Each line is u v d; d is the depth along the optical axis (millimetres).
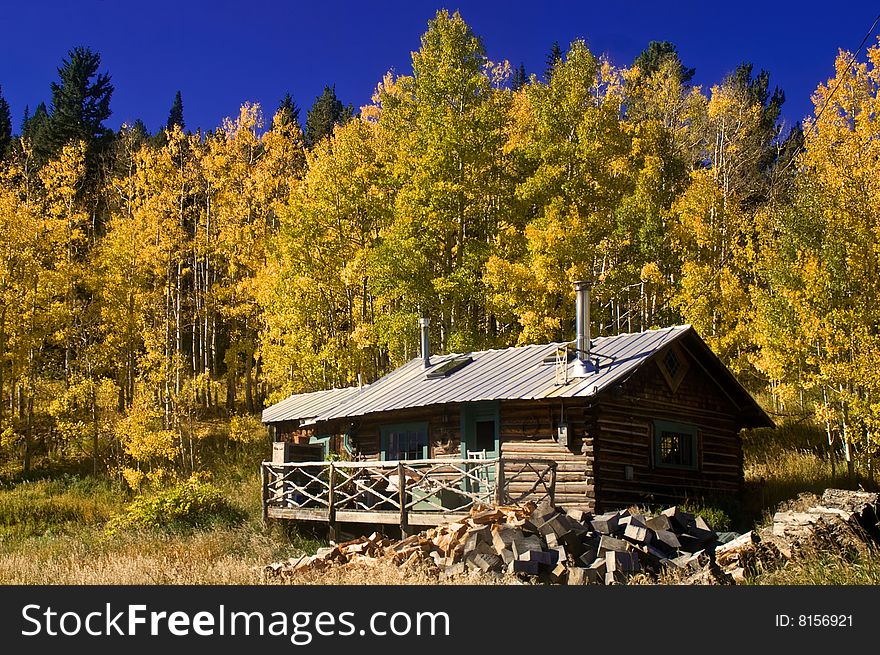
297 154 39094
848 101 23547
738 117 41344
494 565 13727
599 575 13320
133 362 34969
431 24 31766
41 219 34250
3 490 30344
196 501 24031
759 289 23547
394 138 34281
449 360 24000
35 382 35406
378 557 15234
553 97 32281
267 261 32844
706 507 19562
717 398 23016
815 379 21125
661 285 29625
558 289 26453
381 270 28203
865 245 21406
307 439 26766
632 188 32344
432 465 21234
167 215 35031
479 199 30703
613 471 19141
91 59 61625
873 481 21734
